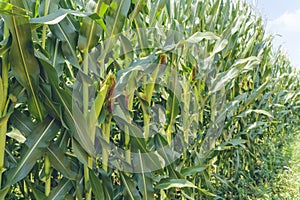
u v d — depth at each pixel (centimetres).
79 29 134
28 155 113
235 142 252
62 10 108
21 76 109
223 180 292
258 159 412
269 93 388
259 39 397
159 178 173
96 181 131
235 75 247
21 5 103
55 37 130
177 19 241
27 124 119
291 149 540
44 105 119
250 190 338
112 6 138
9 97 112
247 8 380
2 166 112
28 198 142
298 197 342
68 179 134
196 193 247
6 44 105
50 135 119
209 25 263
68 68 146
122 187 158
